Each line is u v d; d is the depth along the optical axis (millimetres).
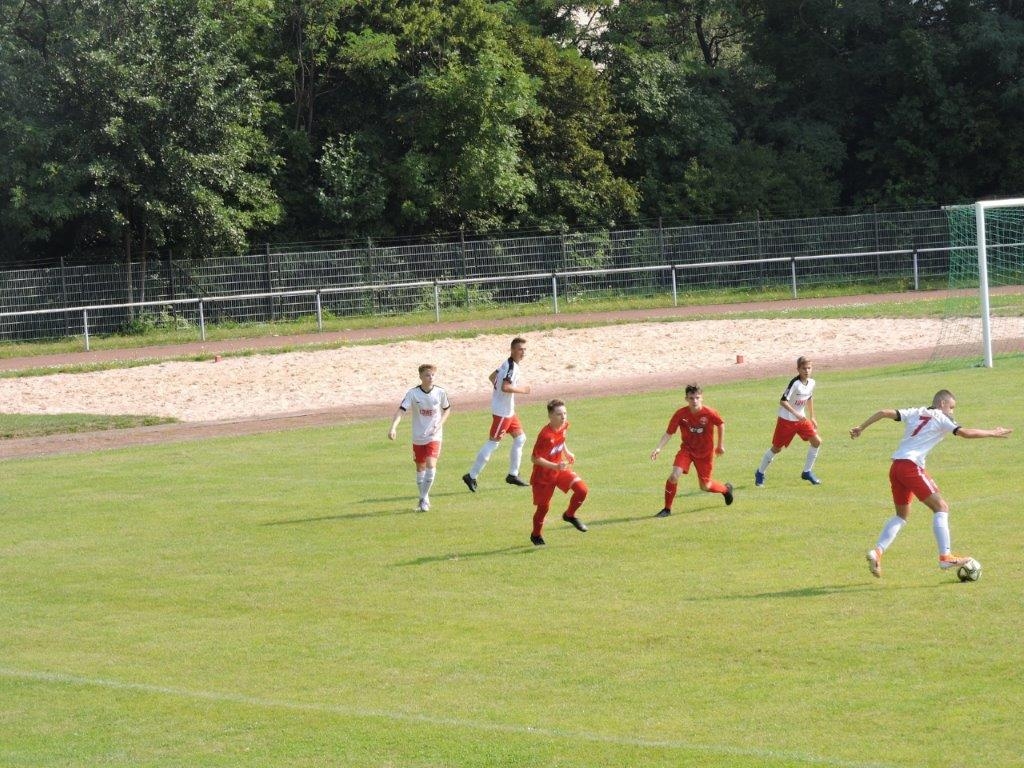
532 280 78312
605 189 92812
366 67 85750
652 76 97812
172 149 72875
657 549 21562
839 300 73375
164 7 74688
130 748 13805
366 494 28156
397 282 76750
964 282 77812
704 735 13141
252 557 22609
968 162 100062
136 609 19562
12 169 70500
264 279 75000
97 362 59531
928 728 12938
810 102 107312
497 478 29578
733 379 46062
